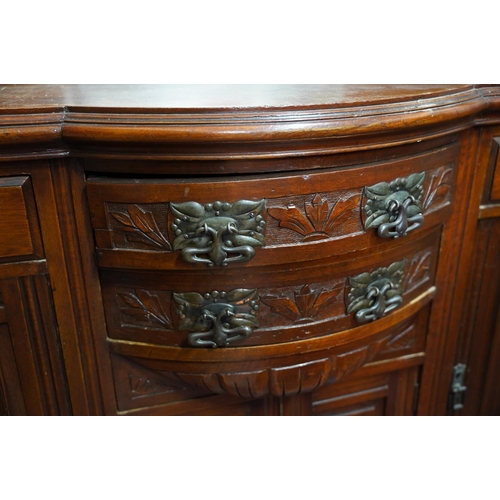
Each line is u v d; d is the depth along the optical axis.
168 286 0.70
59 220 0.67
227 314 0.71
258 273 0.69
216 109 0.59
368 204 0.68
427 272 0.83
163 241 0.66
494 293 0.90
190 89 0.77
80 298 0.72
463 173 0.78
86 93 0.74
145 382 0.81
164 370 0.77
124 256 0.68
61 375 0.77
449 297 0.88
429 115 0.65
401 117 0.63
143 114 0.60
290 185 0.64
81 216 0.67
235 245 0.65
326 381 0.80
